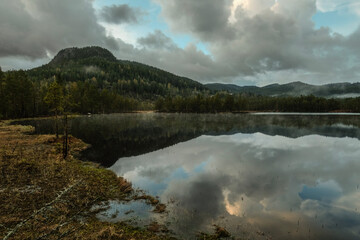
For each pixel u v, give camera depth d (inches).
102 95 5531.5
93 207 520.1
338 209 553.0
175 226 450.3
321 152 1252.5
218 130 2258.9
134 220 471.2
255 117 4311.0
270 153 1227.9
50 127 2282.2
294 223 474.6
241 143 1546.5
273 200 602.2
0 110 2775.6
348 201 603.5
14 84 3058.6
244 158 1117.1
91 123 2886.3
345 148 1360.7
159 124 2903.5
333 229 453.1
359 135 1881.2
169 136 1873.8
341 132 2059.5
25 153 957.8
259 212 525.7
